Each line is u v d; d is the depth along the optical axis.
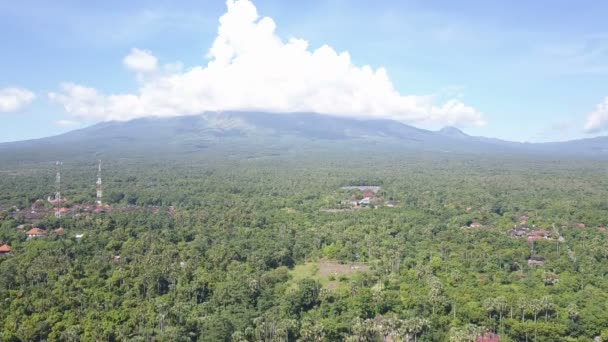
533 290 142.50
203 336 117.56
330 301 139.25
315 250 189.88
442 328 124.81
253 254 174.50
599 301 133.88
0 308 124.06
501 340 116.62
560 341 117.06
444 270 160.38
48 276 143.62
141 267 152.62
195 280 147.75
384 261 172.00
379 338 121.62
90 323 119.38
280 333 119.50
